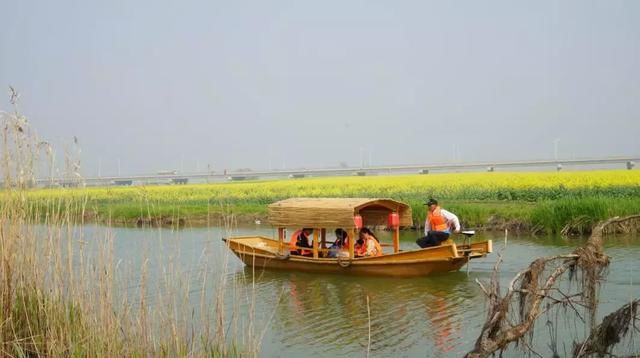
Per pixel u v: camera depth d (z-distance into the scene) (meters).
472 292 13.44
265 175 93.19
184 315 7.95
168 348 7.43
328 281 15.33
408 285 14.48
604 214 20.61
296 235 17.34
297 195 37.06
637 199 23.16
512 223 23.12
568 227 21.06
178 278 9.01
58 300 7.74
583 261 8.16
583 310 10.95
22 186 7.86
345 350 9.60
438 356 9.19
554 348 8.99
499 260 8.06
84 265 8.28
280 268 16.98
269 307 12.56
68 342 7.29
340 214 15.55
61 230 7.86
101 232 7.79
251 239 18.80
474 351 6.99
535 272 7.83
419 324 10.95
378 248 16.98
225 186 46.66
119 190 43.53
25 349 7.39
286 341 10.10
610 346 8.31
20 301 7.89
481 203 29.31
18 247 7.86
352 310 12.16
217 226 28.22
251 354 8.12
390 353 9.38
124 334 7.55
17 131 7.81
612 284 12.95
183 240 22.78
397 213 16.92
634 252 16.83
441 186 36.50
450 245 14.55
